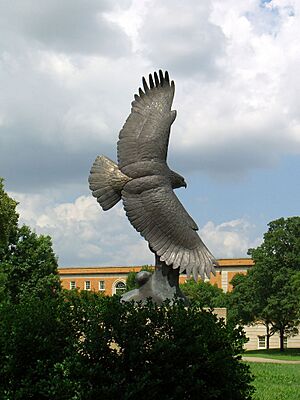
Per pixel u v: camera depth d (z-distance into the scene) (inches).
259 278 2042.3
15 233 1934.1
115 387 304.7
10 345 333.4
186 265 454.0
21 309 353.7
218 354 323.3
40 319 342.3
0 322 350.9
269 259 2015.3
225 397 328.2
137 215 464.4
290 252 2016.5
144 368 313.0
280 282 1987.0
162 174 472.1
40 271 1963.6
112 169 482.3
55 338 339.6
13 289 1918.1
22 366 334.0
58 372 318.7
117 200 481.1
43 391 314.3
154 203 462.6
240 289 2118.6
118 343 320.2
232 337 341.1
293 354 1868.8
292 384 706.2
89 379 309.6
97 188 483.2
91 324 329.4
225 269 2898.6
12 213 1524.4
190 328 323.9
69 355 323.9
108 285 3262.8
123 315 326.0
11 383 333.1
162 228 460.4
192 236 461.4
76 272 3321.9
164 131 482.3
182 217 463.2
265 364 1098.7
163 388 314.5
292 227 2031.3
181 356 317.4
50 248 2007.9
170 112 491.2
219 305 2242.9
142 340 317.1
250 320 2114.9
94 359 319.0
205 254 462.0
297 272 1921.8
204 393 315.6
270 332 2240.4
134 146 478.6
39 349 333.4
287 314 1980.8
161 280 472.4
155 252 460.1
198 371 321.4
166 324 325.7
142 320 323.3
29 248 1964.8
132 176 471.5
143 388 305.3
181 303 339.6
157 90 495.5
